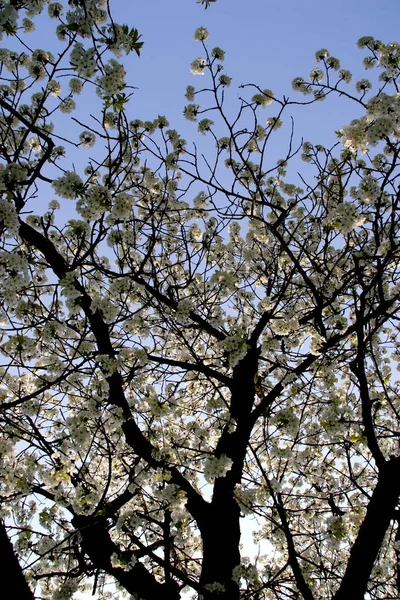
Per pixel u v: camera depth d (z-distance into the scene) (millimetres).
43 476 5254
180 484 5684
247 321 7562
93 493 5312
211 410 6703
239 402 6426
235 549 5344
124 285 5934
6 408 4016
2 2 3896
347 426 5574
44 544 5277
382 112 4559
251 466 6570
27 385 6105
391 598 4781
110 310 4898
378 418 7301
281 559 7422
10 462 5477
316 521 6793
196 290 7336
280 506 4527
